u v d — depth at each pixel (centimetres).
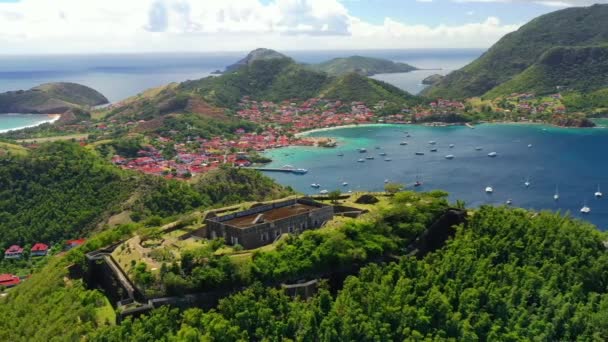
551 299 11488
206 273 11538
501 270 12456
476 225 14688
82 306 11556
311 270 12394
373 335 10375
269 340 10269
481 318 11044
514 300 11600
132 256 13088
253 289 11431
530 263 12988
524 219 14575
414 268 12581
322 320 10688
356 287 11556
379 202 17238
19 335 11569
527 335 10844
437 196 16688
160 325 10250
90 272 13662
